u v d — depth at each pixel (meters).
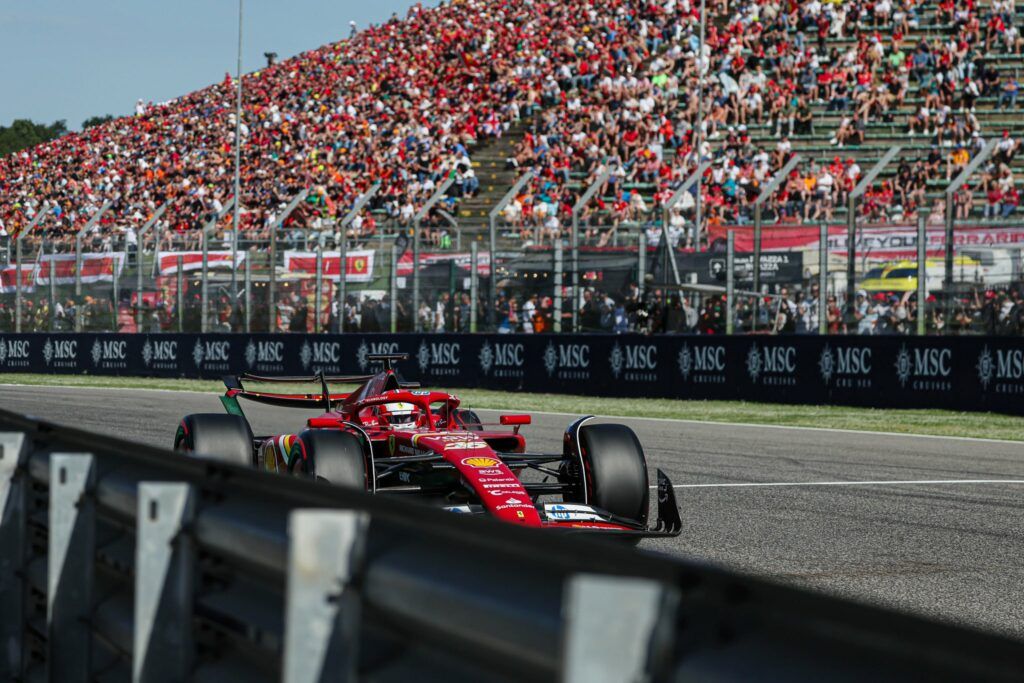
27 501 16.16
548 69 150.25
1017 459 43.62
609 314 82.94
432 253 90.62
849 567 24.95
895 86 127.50
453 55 173.38
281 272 98.62
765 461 43.00
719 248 81.50
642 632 5.52
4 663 16.20
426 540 8.24
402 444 27.38
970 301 70.00
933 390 61.81
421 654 8.15
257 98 194.75
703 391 70.81
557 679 6.48
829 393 65.69
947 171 111.25
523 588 7.04
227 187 163.00
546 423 58.38
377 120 163.38
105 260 108.56
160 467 12.67
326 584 8.16
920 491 35.69
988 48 132.75
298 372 93.06
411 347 86.31
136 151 196.62
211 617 11.00
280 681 9.63
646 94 133.88
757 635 5.91
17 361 112.81
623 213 88.25
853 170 114.69
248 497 10.77
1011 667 4.77
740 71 133.25
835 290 75.75
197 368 99.44
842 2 140.25
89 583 13.66
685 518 31.06
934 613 21.00
